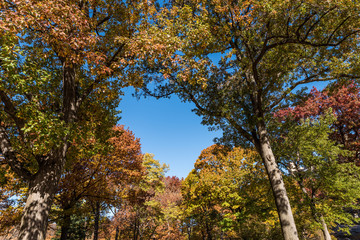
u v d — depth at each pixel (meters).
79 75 8.45
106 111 10.17
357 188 11.16
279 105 9.97
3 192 10.27
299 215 12.48
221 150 11.48
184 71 7.02
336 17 8.00
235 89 9.41
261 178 13.73
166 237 26.08
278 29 8.20
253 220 14.68
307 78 9.37
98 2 7.84
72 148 9.20
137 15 8.65
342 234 17.84
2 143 5.80
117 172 13.62
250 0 7.55
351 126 19.12
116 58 8.15
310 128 13.09
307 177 12.42
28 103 5.59
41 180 5.64
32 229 4.99
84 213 13.27
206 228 19.36
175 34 7.51
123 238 23.70
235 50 8.95
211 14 9.23
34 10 4.06
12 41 4.85
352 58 8.59
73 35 5.29
